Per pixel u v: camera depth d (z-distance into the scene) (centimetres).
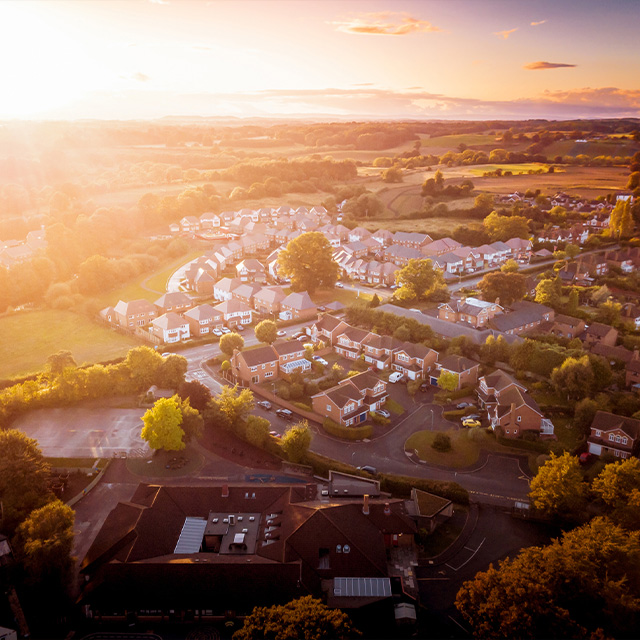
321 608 5278
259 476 8700
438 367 11956
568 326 13775
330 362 12681
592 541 6144
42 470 7831
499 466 9112
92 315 15488
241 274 18675
